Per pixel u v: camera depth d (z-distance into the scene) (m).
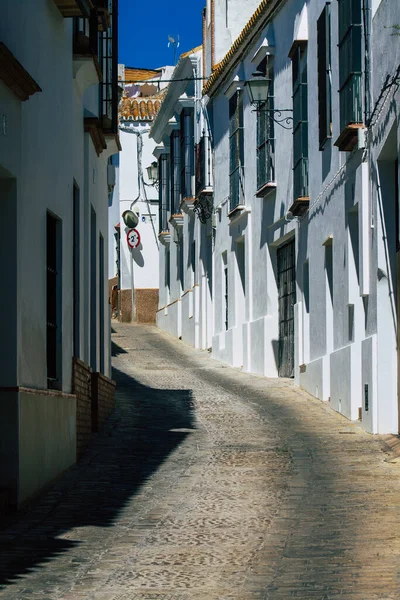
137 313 49.66
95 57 16.31
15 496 11.65
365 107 17.59
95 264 19.81
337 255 20.30
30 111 12.67
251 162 29.28
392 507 11.34
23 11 12.41
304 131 23.22
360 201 17.81
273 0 25.73
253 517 11.08
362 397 18.03
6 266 11.74
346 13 18.48
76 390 15.77
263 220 28.08
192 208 37.75
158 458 15.52
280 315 27.73
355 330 19.05
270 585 8.35
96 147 19.27
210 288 36.81
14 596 8.20
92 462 15.27
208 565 9.09
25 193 12.31
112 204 54.59
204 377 29.00
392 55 15.45
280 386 25.47
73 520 11.18
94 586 8.49
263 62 27.30
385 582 8.30
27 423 12.06
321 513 11.15
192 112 37.69
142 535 10.40
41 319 13.26
